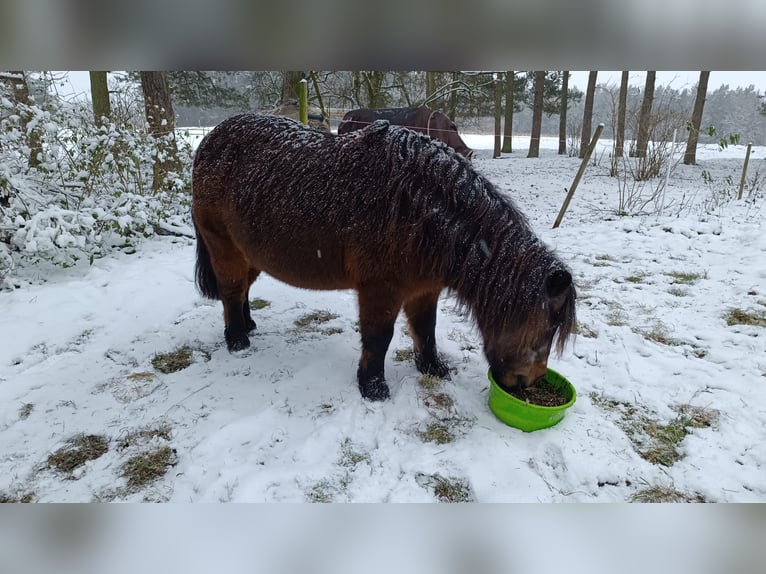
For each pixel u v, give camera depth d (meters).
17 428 2.51
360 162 2.44
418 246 2.29
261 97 14.22
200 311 3.97
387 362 3.18
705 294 4.09
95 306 3.95
